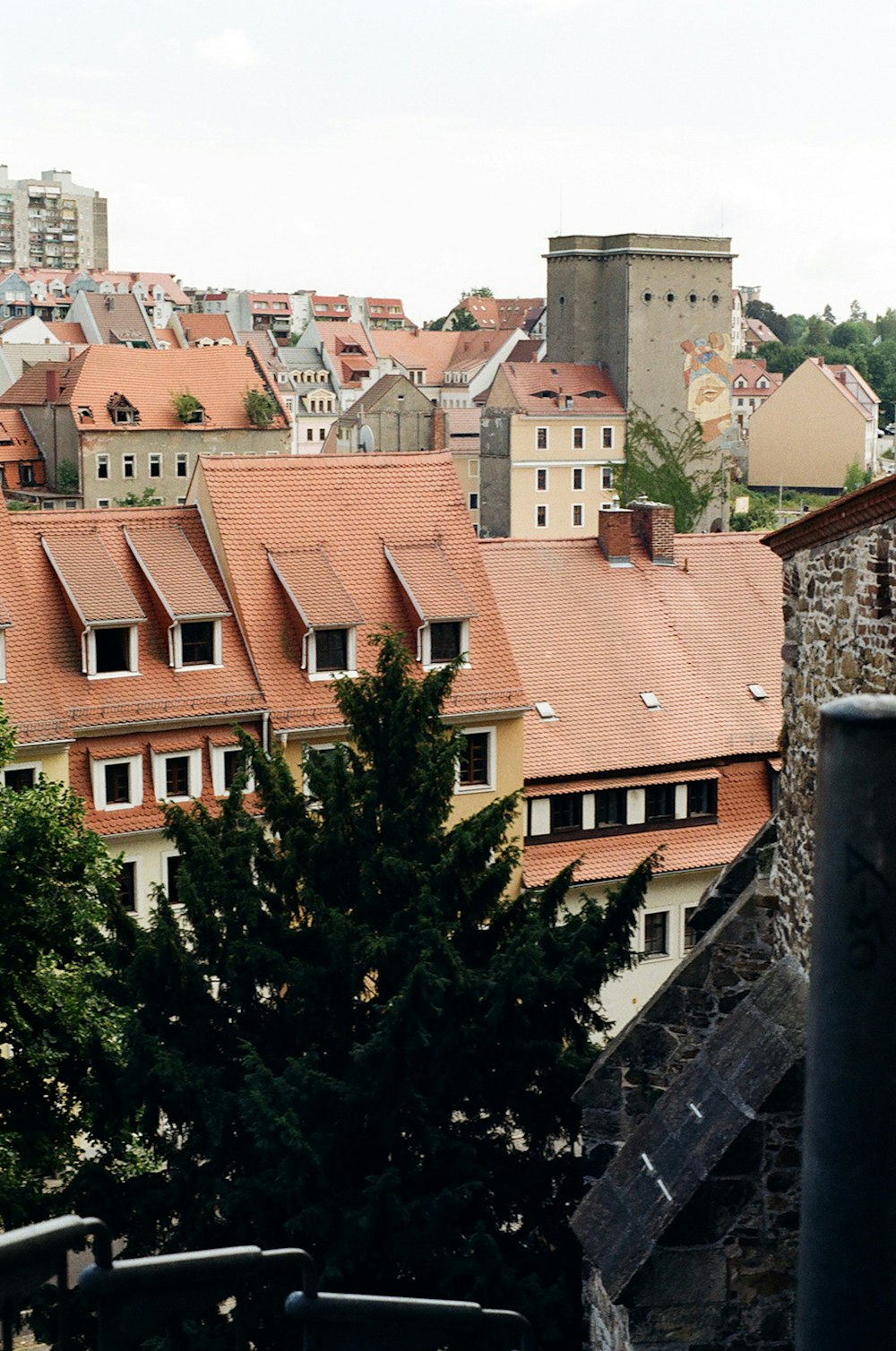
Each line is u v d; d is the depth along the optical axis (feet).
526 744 202.18
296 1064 93.86
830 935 14.14
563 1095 98.27
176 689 185.78
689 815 209.26
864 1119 13.99
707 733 212.43
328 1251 89.71
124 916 110.93
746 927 80.38
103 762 179.83
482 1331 29.81
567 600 221.66
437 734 111.55
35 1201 102.27
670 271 643.04
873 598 62.95
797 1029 64.95
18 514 188.14
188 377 607.37
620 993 201.36
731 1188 63.21
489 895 106.01
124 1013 106.01
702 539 235.20
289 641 193.77
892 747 13.83
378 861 105.50
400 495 208.64
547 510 632.38
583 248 644.69
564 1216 96.48
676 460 650.84
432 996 92.32
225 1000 106.01
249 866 108.27
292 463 203.92
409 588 197.77
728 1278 63.46
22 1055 111.24
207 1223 96.27
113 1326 26.30
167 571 190.08
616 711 210.38
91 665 181.37
